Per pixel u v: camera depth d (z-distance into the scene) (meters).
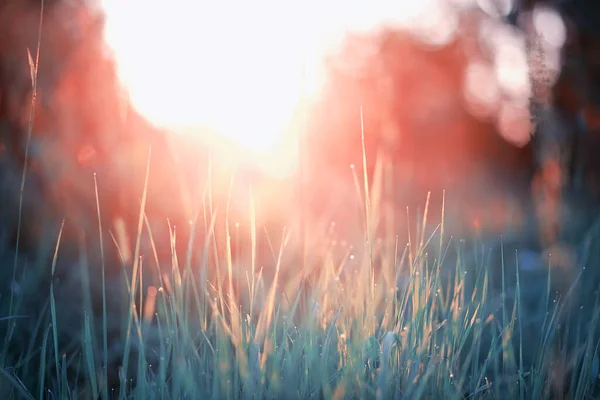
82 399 1.84
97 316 2.40
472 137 8.91
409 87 9.34
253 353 1.55
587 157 3.96
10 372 1.90
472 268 3.01
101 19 3.24
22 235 2.89
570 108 4.21
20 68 3.07
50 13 3.20
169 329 1.65
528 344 2.23
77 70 3.20
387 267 1.95
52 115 3.13
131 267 2.72
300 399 1.51
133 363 2.07
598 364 1.91
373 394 1.50
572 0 4.45
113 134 3.20
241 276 2.52
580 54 4.38
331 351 1.67
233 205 3.46
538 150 3.79
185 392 1.55
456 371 1.75
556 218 3.47
